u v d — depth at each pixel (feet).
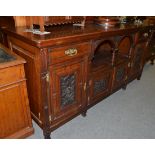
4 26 5.50
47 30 4.89
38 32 4.34
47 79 4.31
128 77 8.08
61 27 5.45
